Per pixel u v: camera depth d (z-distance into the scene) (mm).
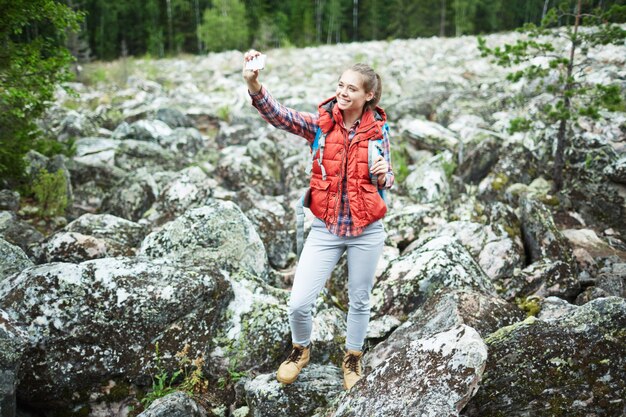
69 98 15234
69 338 3344
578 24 6895
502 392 2906
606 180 6543
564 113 6586
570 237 5930
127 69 21453
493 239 5484
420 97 12289
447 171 7820
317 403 3104
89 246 4574
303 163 8328
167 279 3633
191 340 3613
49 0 5934
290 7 45875
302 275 2863
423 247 4715
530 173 7711
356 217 2699
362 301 2943
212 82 19172
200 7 44562
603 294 4582
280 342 3750
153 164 8656
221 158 9453
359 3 47688
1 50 5816
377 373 2854
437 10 40969
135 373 3457
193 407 3145
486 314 3549
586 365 2854
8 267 3986
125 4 40438
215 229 4605
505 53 6953
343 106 2602
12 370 2789
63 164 7285
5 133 6598
